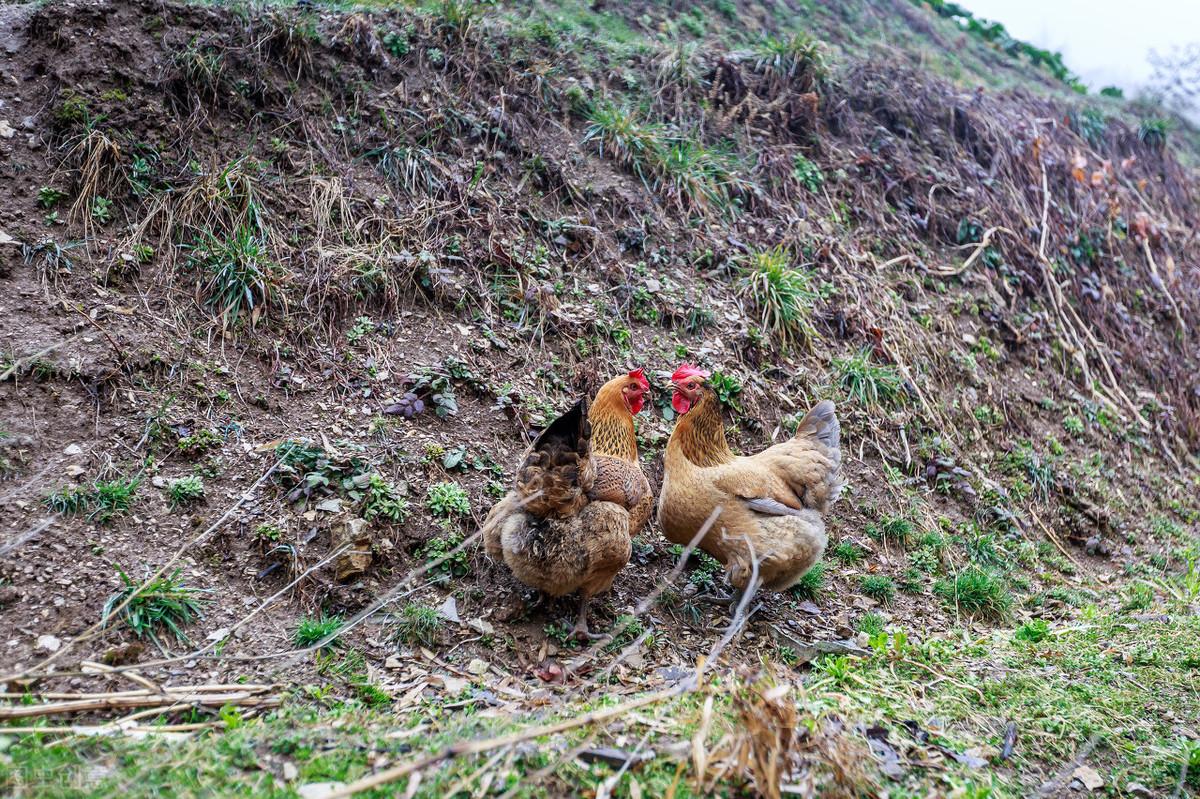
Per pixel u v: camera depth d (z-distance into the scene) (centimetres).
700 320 757
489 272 702
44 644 401
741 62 1073
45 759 322
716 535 519
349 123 742
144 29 695
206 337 574
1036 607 647
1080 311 1073
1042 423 897
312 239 653
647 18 1163
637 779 335
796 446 570
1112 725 452
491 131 800
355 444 548
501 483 564
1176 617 614
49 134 621
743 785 333
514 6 1046
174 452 509
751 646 514
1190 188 1503
